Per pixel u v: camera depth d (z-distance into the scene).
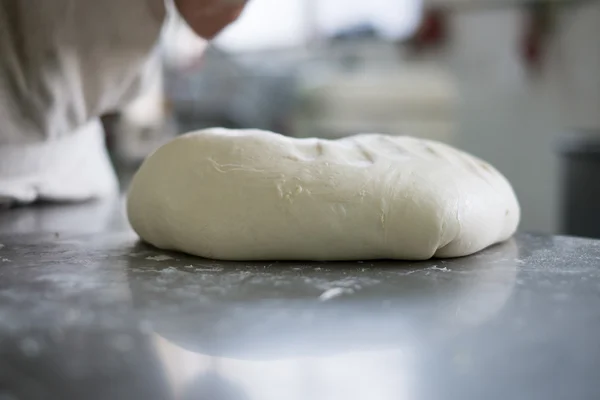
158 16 1.20
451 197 0.83
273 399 0.42
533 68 2.60
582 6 2.37
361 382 0.45
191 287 0.70
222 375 0.46
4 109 1.18
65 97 1.21
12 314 0.60
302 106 2.74
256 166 0.84
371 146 0.91
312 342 0.54
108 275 0.76
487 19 2.78
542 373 0.47
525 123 2.67
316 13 3.38
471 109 2.93
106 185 1.50
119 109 1.35
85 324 0.57
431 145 0.94
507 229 0.95
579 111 2.42
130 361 0.49
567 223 1.95
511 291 0.70
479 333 0.56
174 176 0.87
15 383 0.45
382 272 0.78
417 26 3.04
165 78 3.18
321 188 0.81
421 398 0.43
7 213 1.28
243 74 3.22
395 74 2.86
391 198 0.81
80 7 1.15
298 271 0.78
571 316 0.61
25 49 1.15
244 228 0.81
